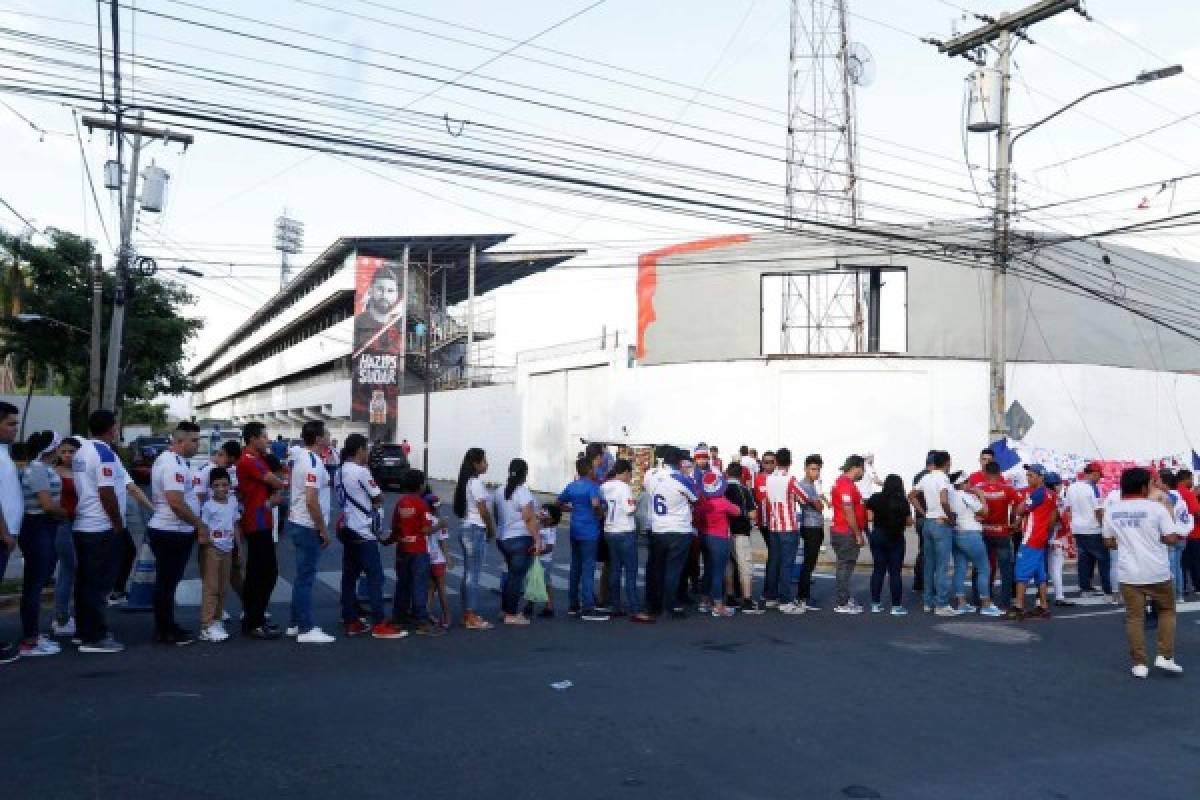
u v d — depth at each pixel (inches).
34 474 335.0
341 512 388.5
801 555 733.3
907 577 644.1
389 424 2073.1
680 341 1144.8
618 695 294.4
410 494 404.5
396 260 2156.7
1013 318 1031.0
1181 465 915.4
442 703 280.4
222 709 268.8
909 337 1029.2
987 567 470.3
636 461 986.1
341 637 384.5
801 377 1055.0
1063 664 356.5
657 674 325.4
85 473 343.3
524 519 426.3
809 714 276.7
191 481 369.1
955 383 1016.9
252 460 376.2
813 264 1065.5
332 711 269.0
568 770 221.9
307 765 221.5
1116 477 828.6
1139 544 339.6
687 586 499.2
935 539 475.8
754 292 1095.0
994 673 338.6
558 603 491.5
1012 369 1027.3
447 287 2487.7
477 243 2113.7
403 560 402.0
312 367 2593.5
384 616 406.9
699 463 465.1
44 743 234.8
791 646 382.6
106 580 349.7
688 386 1131.9
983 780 220.7
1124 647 392.5
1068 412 1045.8
